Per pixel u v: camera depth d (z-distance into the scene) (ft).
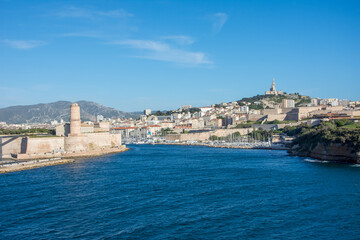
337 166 465.47
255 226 230.27
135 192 327.26
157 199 300.20
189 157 650.02
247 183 362.53
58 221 246.27
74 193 327.06
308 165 486.38
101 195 317.22
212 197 304.91
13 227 236.02
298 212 257.55
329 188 329.31
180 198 302.66
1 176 432.66
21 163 537.24
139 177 408.46
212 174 424.87
